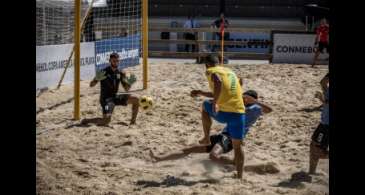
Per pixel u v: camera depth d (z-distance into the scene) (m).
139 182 7.26
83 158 8.52
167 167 8.12
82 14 20.75
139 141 9.62
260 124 10.94
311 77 17.58
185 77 17.56
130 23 21.88
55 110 12.43
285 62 22.44
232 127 7.20
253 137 9.99
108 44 18.80
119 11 21.89
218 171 7.88
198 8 31.86
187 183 7.24
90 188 6.85
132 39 20.41
